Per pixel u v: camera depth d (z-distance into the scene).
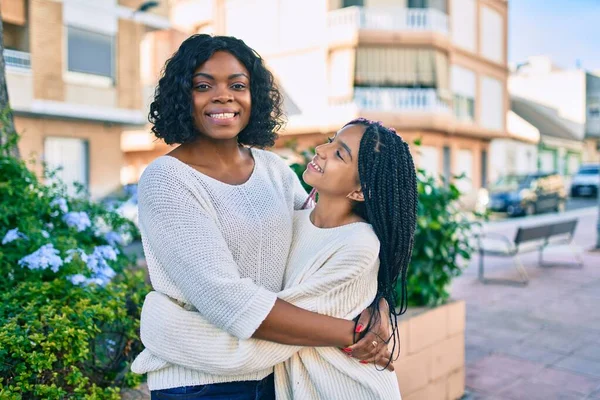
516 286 7.25
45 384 2.30
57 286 2.61
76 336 2.30
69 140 15.98
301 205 1.98
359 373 1.60
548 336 5.12
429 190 3.84
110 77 16.45
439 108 19.58
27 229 2.85
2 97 3.44
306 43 19.78
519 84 37.84
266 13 20.75
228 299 1.42
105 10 16.05
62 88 15.27
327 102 19.41
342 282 1.56
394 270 1.73
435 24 19.80
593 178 27.92
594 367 4.36
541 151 32.31
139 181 1.61
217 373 1.52
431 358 3.49
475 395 3.85
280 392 1.66
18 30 14.73
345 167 1.66
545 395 3.85
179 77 1.67
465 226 3.79
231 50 1.72
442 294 3.71
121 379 2.77
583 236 12.58
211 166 1.73
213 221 1.55
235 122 1.71
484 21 23.30
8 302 2.49
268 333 1.45
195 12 23.36
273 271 1.69
